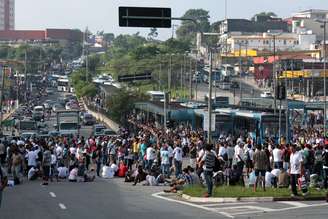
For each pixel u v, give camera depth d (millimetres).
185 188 30625
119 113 114312
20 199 28812
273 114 61250
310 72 147250
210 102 40719
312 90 145625
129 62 198875
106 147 45625
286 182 29906
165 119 70500
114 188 33938
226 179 31938
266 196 27391
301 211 24281
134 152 43844
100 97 170000
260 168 29047
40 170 38719
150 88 165375
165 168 37438
